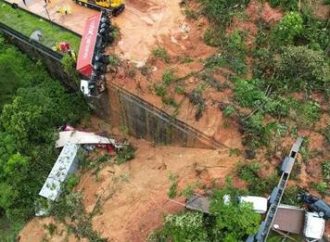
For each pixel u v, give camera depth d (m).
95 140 32.12
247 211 23.17
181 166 28.80
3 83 33.09
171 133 29.98
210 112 28.23
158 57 31.19
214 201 24.47
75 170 31.53
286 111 27.11
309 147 26.03
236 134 27.56
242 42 30.66
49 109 32.31
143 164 30.50
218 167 27.22
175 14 33.91
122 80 30.64
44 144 31.77
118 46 32.34
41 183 30.70
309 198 24.25
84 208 29.62
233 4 32.41
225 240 23.16
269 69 29.08
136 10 34.69
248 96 27.89
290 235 24.06
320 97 27.58
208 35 31.75
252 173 26.00
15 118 30.22
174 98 29.30
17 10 37.00
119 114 32.59
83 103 34.25
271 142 26.50
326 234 23.73
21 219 30.81
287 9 30.83
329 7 30.27
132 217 27.89
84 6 35.94
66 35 34.53
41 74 35.34
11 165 29.77
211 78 29.28
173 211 26.42
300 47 27.78
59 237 29.38
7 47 36.12
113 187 29.67
